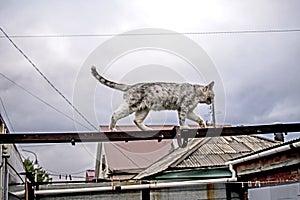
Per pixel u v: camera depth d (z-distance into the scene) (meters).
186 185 7.26
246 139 9.30
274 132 3.92
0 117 3.96
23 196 6.68
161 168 7.12
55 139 3.70
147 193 7.41
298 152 5.51
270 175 6.23
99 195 7.45
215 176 7.52
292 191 5.48
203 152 8.40
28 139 3.72
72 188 7.39
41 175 11.51
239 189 7.13
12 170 5.23
